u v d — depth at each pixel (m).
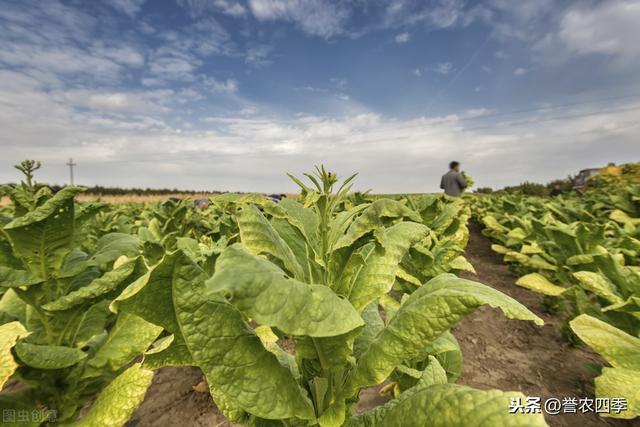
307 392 1.41
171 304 1.18
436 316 1.12
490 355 3.67
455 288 1.19
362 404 2.87
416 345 1.13
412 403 1.19
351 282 1.41
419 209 4.73
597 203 8.34
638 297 2.39
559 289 3.83
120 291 1.97
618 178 13.05
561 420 2.64
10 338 1.45
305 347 1.20
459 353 2.45
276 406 1.11
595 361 3.48
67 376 1.98
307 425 1.33
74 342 2.08
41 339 2.03
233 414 1.37
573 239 3.98
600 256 2.88
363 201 6.19
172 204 6.18
